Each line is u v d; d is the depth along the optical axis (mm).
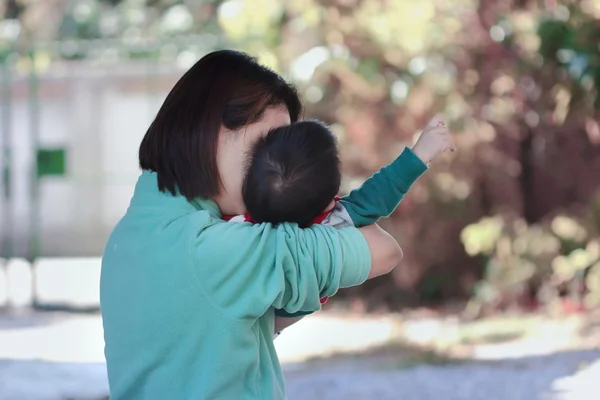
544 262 10945
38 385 6395
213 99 2262
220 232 2127
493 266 11141
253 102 2283
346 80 11320
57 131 14031
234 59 2342
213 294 2096
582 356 7930
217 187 2262
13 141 14383
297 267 2113
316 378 7617
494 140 11539
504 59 11109
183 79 2324
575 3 9281
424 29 11109
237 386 2125
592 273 10656
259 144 2242
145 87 13531
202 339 2104
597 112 10164
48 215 14242
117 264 2234
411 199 11680
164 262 2141
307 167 2188
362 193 2287
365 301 12023
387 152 11305
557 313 10391
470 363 8000
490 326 10031
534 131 11492
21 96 14383
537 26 9555
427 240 11797
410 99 11172
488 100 11289
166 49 12969
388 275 12109
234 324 2084
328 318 11141
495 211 11688
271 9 11797
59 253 14148
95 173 13820
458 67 11195
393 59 11242
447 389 7023
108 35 19062
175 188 2254
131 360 2188
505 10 11070
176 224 2184
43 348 8820
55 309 11508
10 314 11242
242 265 2096
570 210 11656
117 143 13750
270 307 2238
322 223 2238
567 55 9398
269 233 2146
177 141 2256
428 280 11961
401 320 10844
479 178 11656
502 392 6855
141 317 2154
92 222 13984
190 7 18703
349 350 8953
